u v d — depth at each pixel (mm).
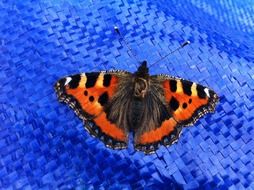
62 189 78
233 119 86
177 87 81
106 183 79
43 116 84
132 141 82
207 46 94
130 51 92
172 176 80
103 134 79
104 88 80
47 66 89
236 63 93
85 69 89
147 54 92
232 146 83
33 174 79
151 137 80
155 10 98
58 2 96
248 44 100
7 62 89
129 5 98
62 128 83
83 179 79
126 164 80
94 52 92
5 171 79
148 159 81
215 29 101
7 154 80
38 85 87
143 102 82
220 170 81
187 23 97
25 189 78
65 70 89
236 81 91
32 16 95
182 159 81
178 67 92
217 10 108
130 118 81
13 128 83
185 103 80
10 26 93
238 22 107
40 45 91
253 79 91
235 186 80
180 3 105
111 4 97
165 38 95
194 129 84
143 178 79
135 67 91
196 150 82
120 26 95
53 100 85
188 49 94
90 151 81
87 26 94
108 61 91
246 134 85
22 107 84
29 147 81
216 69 92
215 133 84
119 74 83
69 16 95
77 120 84
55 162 80
